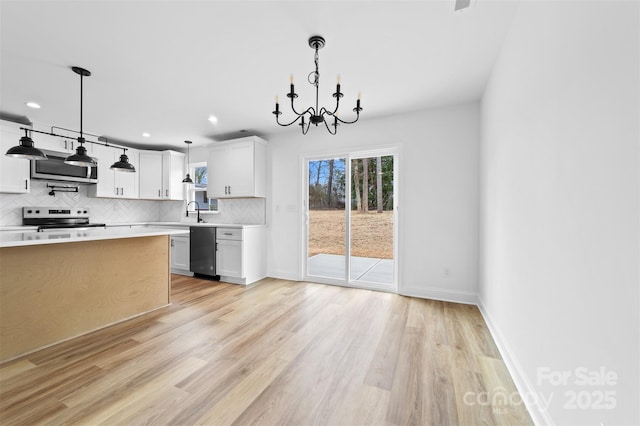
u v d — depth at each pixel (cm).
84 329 231
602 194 88
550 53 126
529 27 150
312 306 297
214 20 177
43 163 378
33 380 166
